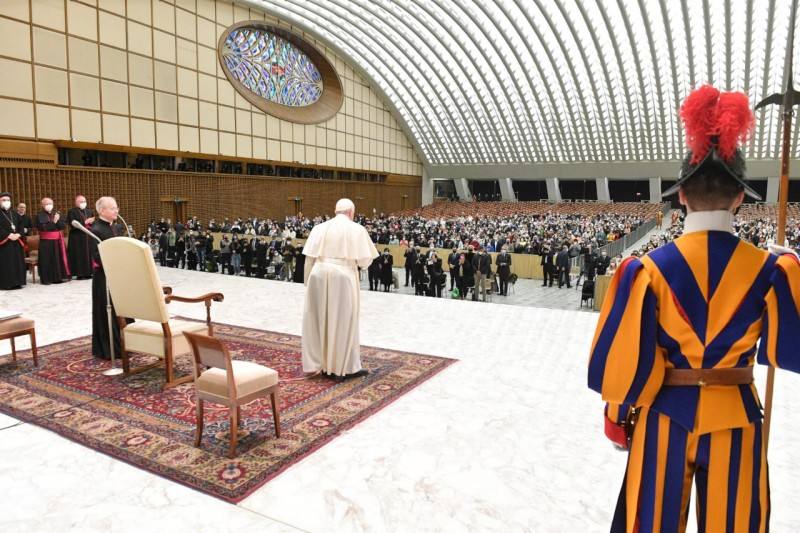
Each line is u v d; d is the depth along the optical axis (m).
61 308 8.73
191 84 28.42
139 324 5.32
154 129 26.39
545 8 31.78
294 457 3.64
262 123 33.38
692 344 1.58
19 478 3.37
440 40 37.12
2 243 10.30
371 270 16.45
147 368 5.57
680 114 1.70
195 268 19.70
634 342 1.60
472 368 5.65
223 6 30.39
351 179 43.06
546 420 4.29
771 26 28.44
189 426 4.15
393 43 38.44
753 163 43.38
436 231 28.77
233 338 6.88
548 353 6.27
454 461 3.60
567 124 45.09
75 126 22.78
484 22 34.69
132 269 4.90
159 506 3.06
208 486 3.27
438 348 6.47
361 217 37.12
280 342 6.70
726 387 1.58
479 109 45.28
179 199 27.67
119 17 24.48
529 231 30.16
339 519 2.94
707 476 1.59
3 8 20.14
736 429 1.58
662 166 46.12
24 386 5.01
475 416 4.36
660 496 1.62
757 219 34.31
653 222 35.31
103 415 4.35
